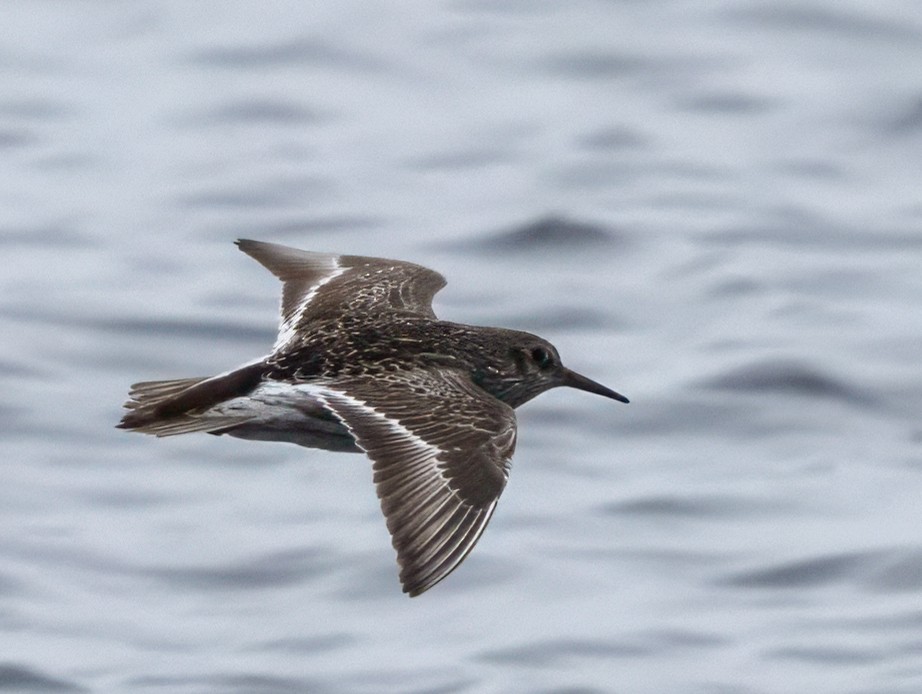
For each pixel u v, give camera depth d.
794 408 18.67
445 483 8.77
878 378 19.17
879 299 21.52
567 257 22.92
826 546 15.92
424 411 9.18
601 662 14.25
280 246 12.32
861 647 14.41
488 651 14.45
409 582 8.38
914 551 15.74
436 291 11.58
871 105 28.06
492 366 10.38
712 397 18.81
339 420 9.27
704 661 14.26
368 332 10.30
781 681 13.95
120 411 18.44
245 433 9.95
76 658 14.45
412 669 14.23
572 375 10.70
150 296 21.38
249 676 14.23
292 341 10.41
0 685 14.07
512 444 9.06
